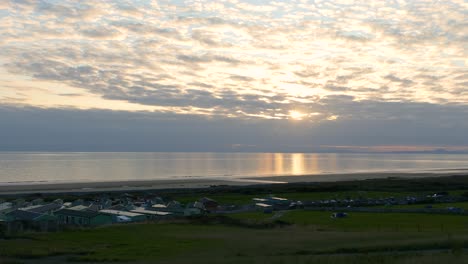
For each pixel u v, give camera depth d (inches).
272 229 2566.4
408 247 1572.3
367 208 3902.6
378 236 1936.5
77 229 2529.5
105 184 7588.6
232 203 4815.5
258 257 1455.5
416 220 3065.9
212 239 2049.7
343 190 6230.3
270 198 4975.4
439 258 1270.9
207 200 4525.1
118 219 3324.3
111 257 1614.2
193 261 1418.6
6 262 1505.9
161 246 1879.9
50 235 2285.9
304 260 1318.9
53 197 5359.3
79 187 7007.9
